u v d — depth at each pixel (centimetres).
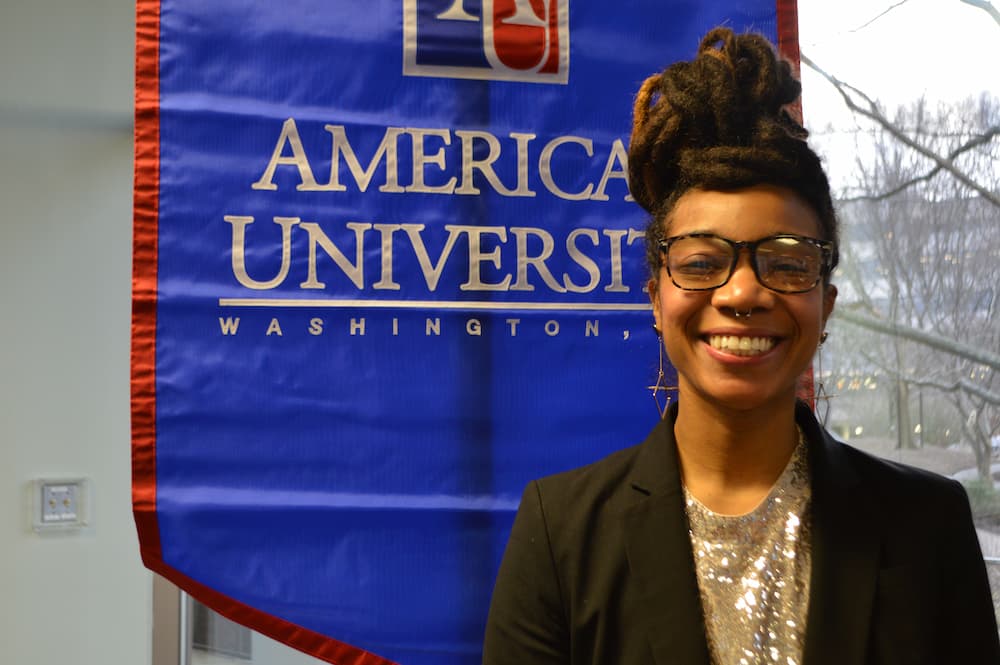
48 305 221
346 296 160
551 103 166
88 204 224
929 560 77
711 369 78
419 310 161
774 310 77
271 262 158
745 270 77
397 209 162
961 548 79
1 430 217
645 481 82
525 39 166
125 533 223
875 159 253
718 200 78
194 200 157
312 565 157
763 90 82
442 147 163
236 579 155
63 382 221
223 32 160
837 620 75
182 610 224
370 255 161
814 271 78
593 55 168
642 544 79
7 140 219
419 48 164
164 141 157
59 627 218
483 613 159
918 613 75
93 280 224
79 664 219
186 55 159
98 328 223
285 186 159
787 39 171
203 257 157
